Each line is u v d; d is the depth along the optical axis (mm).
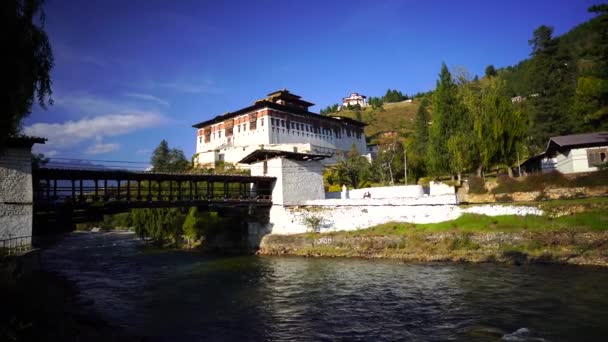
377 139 145500
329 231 48062
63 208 34438
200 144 107250
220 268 38625
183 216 60344
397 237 41031
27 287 21219
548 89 63750
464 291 24875
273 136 88438
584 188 40000
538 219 37719
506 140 49281
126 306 24531
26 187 29531
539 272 28969
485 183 46969
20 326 14828
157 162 98312
